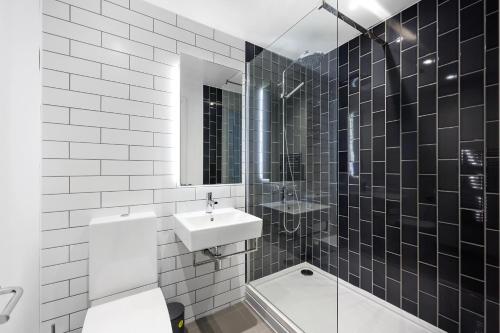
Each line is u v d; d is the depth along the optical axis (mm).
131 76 1499
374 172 1928
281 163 2201
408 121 1691
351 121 2111
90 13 1374
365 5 1653
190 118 1739
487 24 1312
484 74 1324
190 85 1739
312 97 2119
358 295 2027
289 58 2137
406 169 1712
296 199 2248
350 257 2129
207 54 1819
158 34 1597
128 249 1361
